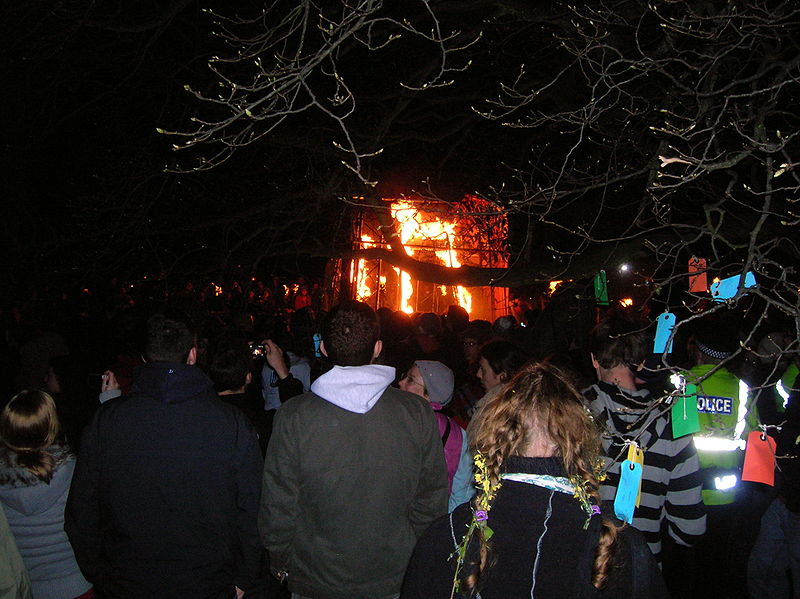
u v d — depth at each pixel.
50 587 3.04
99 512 2.75
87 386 4.12
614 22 4.83
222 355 3.88
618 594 1.62
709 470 4.14
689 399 3.11
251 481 2.80
